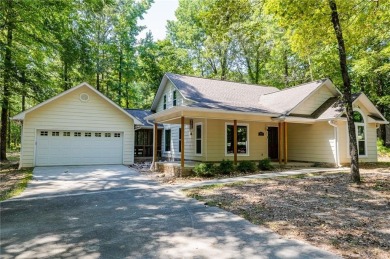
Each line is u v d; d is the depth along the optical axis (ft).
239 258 12.16
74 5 47.96
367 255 12.22
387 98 74.08
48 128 51.13
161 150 71.61
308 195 25.04
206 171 37.93
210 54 91.45
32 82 58.39
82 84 53.67
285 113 45.88
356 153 30.68
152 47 99.45
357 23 32.27
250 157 52.03
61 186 31.60
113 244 14.02
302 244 13.71
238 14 32.42
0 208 21.81
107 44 90.43
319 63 67.31
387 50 51.16
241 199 23.95
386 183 29.55
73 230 16.33
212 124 49.70
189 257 12.35
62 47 57.52
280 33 67.26
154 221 18.06
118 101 98.37
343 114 46.16
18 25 49.01
